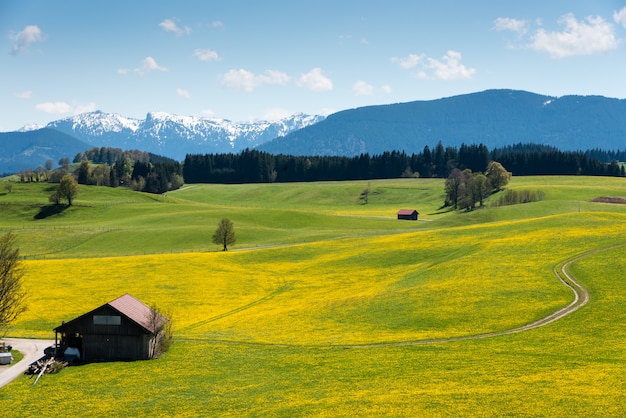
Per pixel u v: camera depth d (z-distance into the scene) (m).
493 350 50.84
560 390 39.12
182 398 44.12
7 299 61.34
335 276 96.00
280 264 108.50
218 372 50.41
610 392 38.06
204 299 84.50
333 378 46.50
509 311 61.81
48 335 65.88
